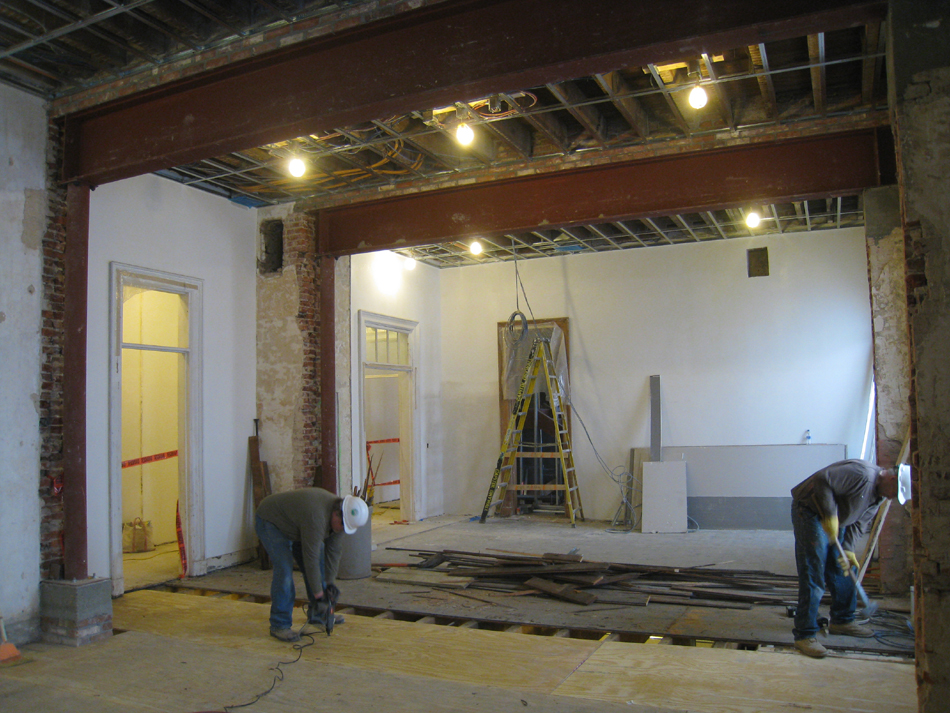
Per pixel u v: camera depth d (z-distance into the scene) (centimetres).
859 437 889
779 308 932
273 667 421
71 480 494
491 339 1083
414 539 857
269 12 439
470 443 1083
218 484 706
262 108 461
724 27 357
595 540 833
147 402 826
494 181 677
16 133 495
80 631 470
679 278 982
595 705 357
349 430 782
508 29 399
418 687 386
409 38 422
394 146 625
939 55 314
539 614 524
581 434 1018
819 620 485
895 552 545
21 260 492
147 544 808
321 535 466
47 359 504
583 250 1032
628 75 527
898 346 562
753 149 601
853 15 341
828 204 810
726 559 703
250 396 754
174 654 446
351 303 904
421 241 716
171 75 477
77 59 492
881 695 360
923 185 312
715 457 924
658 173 629
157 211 657
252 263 768
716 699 360
